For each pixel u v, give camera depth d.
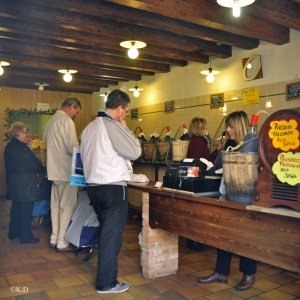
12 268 3.55
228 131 3.09
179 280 3.24
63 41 4.92
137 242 4.50
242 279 3.10
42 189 4.98
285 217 2.08
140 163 6.32
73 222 3.92
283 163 2.04
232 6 2.79
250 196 2.33
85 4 3.46
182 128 5.84
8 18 4.08
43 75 6.88
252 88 4.67
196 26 4.14
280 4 3.42
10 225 4.62
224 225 2.49
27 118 8.54
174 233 3.07
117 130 2.89
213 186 2.90
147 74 6.67
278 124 2.07
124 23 4.23
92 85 8.12
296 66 4.11
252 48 4.65
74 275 3.37
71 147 4.03
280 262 2.12
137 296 2.89
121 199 2.95
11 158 4.34
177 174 2.94
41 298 2.85
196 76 5.64
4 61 5.39
